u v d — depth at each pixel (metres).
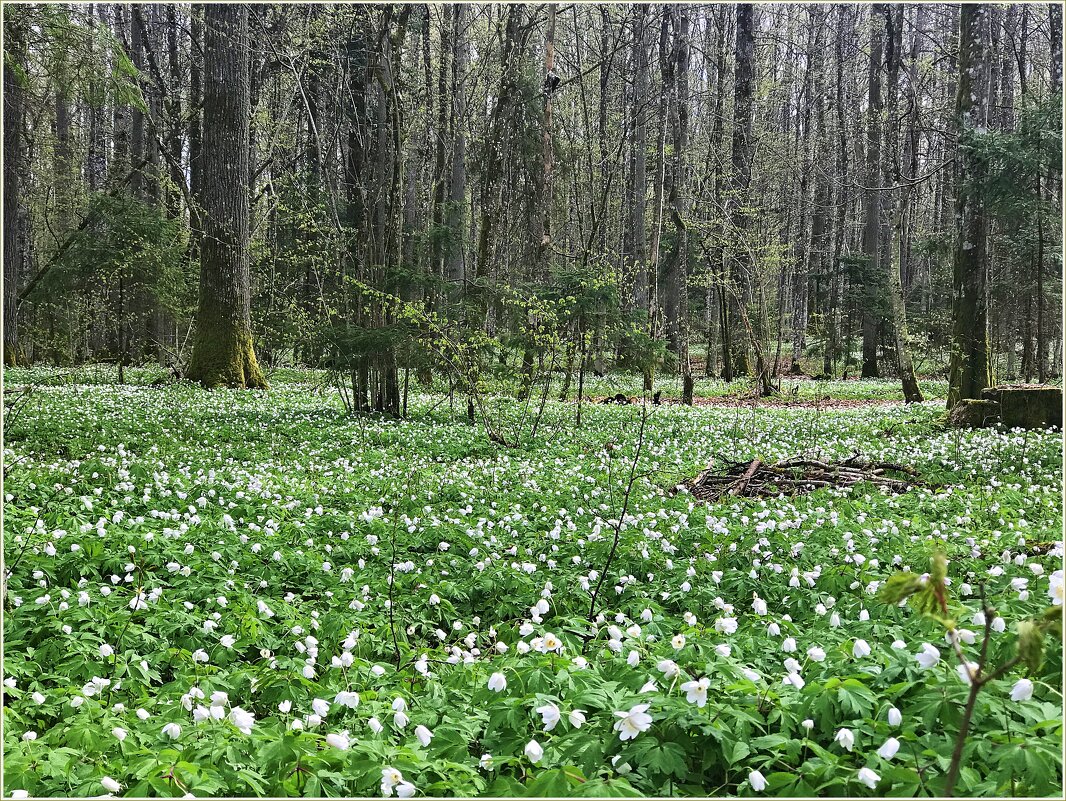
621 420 16.16
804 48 39.56
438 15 28.47
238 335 20.03
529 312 15.30
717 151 31.27
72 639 4.04
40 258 36.66
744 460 11.19
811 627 4.23
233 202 19.75
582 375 15.36
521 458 11.76
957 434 11.88
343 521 7.04
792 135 43.09
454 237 16.91
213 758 2.89
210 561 5.58
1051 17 27.97
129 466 8.88
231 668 4.16
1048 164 14.73
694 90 37.78
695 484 9.41
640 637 3.79
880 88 30.03
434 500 8.51
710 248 26.91
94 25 10.91
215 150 19.56
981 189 15.48
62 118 32.19
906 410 17.91
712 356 34.28
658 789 2.62
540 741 2.97
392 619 4.59
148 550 5.61
